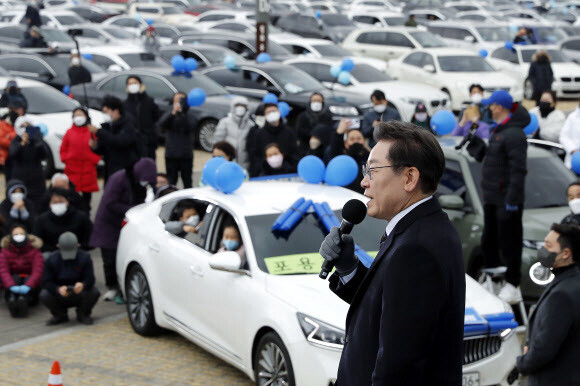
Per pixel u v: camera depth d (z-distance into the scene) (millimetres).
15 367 6887
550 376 4344
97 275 9742
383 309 2439
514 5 47938
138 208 8125
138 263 7594
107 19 36281
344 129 9812
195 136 16859
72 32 29344
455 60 21984
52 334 7746
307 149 11773
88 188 11273
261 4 19500
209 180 7137
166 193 8609
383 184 2564
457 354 2480
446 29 30109
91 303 8016
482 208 8258
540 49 25141
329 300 5637
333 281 2949
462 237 8289
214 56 21188
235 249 6438
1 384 6512
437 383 2463
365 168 2627
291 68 18328
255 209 6539
